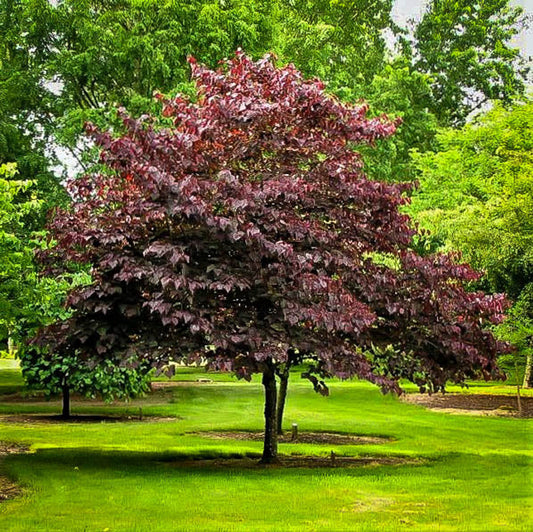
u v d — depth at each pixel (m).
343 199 9.02
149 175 7.86
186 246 7.93
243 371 8.06
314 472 8.43
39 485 7.49
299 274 8.05
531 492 7.35
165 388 20.75
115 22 20.31
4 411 15.27
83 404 16.84
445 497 7.12
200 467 8.78
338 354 8.48
